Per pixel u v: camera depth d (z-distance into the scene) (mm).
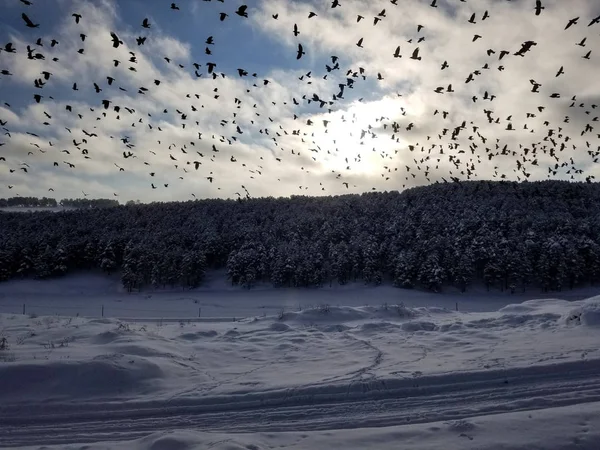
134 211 99938
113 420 8203
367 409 8367
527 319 17562
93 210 103375
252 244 72312
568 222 68000
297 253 67188
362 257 66438
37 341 14461
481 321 18047
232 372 11438
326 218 83000
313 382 9758
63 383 9758
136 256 67875
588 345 12266
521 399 8555
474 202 82875
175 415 8383
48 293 63750
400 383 9539
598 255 62000
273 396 9070
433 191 93438
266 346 14773
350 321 20359
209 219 88750
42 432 7727
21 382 9609
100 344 13797
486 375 9867
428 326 17531
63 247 72562
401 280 62969
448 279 63219
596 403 8055
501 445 6426
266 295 60469
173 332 17422
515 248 64312
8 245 72312
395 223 74250
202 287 67688
